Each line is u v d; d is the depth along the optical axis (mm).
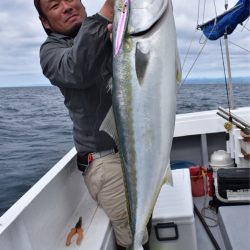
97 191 2318
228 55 3947
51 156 12891
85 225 2393
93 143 2242
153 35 1278
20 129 21312
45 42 1972
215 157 3488
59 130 20203
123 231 2316
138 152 1387
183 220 2369
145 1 1282
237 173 3008
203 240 2758
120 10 1320
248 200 2986
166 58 1283
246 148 3086
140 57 1296
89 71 1545
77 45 1477
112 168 2244
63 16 2039
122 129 1400
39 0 2061
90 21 1456
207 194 3402
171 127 1343
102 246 2150
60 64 1646
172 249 2416
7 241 1763
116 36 1328
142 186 1424
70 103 2201
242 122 3289
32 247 1965
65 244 2199
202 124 4094
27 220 1972
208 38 3590
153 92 1312
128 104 1358
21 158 12844
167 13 1285
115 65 1357
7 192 8812
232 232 2447
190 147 4301
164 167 1382
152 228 2396
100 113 2133
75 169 2807
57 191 2395
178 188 2773
